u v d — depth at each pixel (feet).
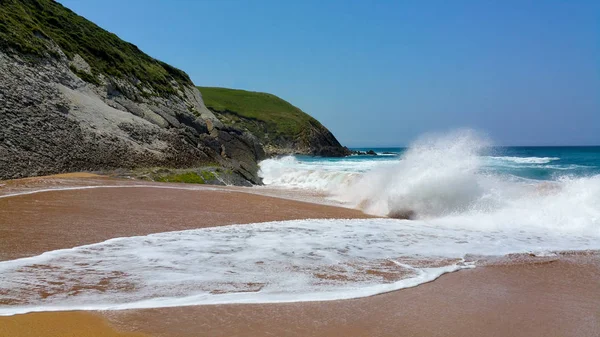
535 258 21.22
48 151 57.16
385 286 16.03
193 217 30.35
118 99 88.84
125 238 22.68
